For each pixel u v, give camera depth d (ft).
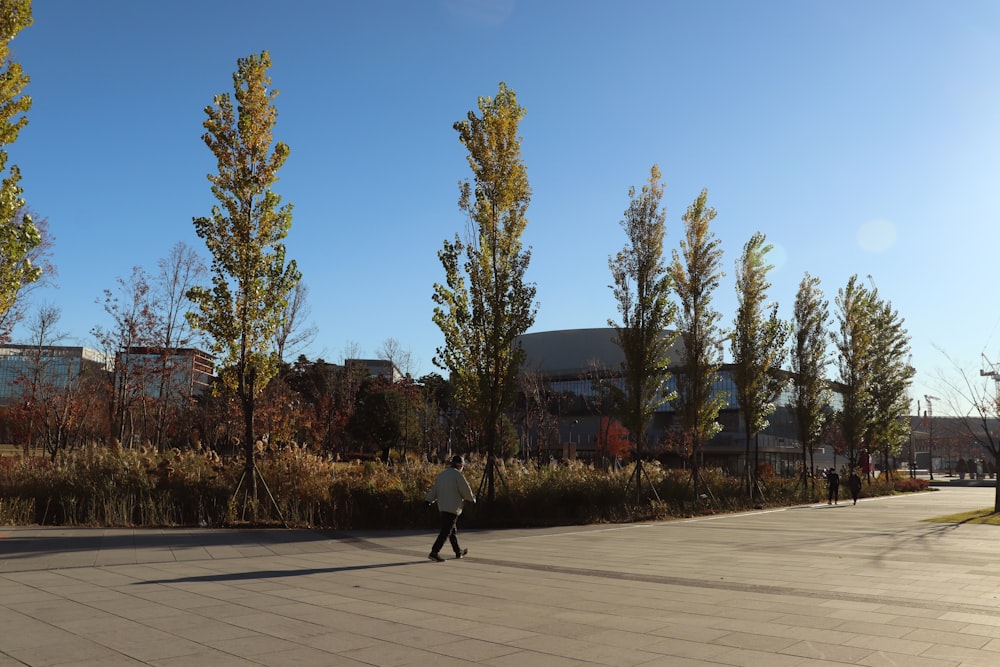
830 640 21.74
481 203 70.03
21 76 47.21
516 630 23.16
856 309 152.46
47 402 99.60
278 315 63.41
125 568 35.35
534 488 71.67
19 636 21.18
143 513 57.98
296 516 60.08
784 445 267.59
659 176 85.56
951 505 107.14
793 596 29.66
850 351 152.87
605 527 65.36
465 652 20.34
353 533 56.03
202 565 37.06
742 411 112.27
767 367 112.68
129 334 105.40
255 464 67.15
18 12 46.96
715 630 23.20
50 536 47.06
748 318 111.75
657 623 24.26
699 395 95.91
